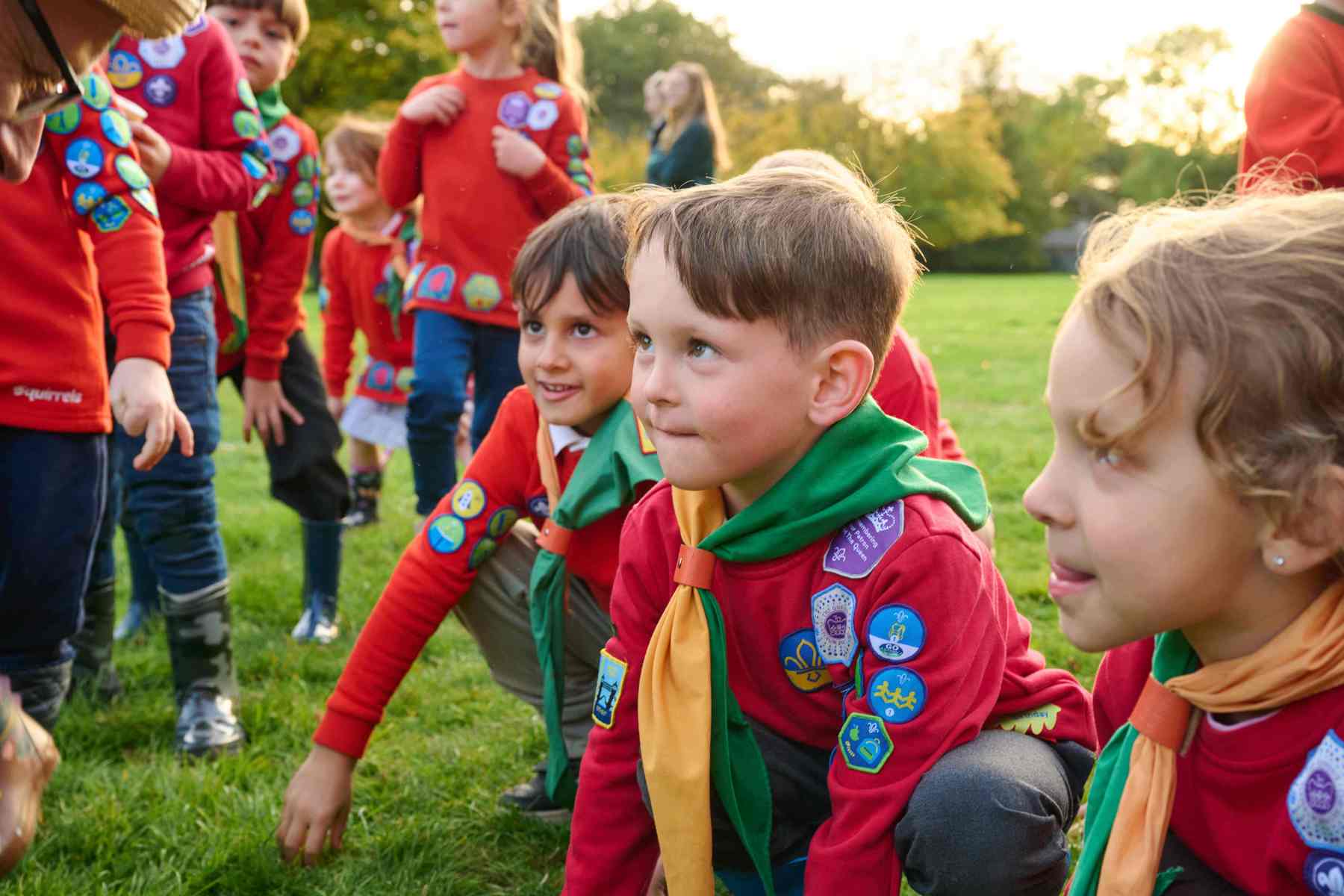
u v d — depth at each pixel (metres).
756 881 1.82
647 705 1.62
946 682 1.48
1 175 1.80
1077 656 3.04
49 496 2.14
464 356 3.79
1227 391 1.05
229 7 3.42
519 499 2.19
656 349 1.48
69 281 2.16
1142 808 1.32
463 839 2.23
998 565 4.02
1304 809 1.18
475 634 2.33
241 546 4.61
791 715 1.68
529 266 1.97
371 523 5.10
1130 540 1.11
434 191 3.81
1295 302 1.05
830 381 1.50
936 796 1.45
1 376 2.08
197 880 2.06
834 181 1.59
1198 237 1.11
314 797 2.12
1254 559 1.13
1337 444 1.04
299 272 3.49
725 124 51.59
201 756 2.61
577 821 1.76
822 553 1.56
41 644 2.24
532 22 3.85
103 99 2.23
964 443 6.62
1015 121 58.47
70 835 2.21
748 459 1.48
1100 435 1.11
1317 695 1.18
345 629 3.59
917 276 1.68
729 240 1.43
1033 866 1.47
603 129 70.31
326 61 28.00
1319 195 1.15
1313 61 2.64
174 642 2.72
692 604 1.61
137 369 2.23
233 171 2.82
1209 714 1.28
